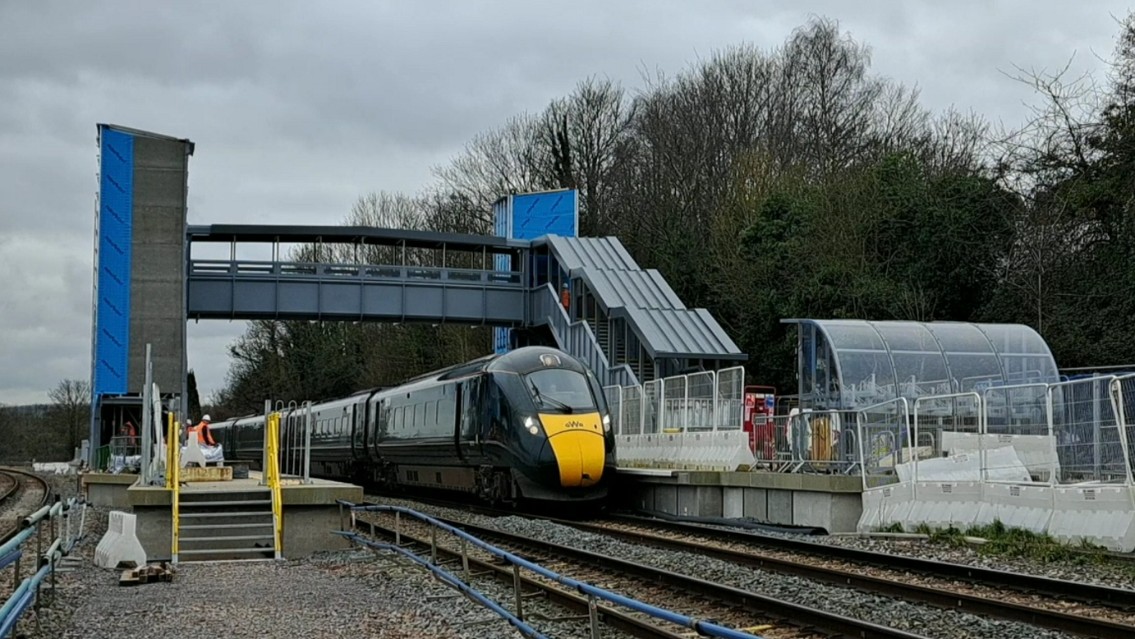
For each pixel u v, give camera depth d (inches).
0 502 1578.5
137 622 515.5
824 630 452.4
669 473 1055.6
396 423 1494.8
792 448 1004.6
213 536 791.7
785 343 1873.8
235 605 560.1
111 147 1756.9
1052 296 1589.6
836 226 1900.8
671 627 482.6
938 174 2052.2
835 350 1161.4
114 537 747.4
